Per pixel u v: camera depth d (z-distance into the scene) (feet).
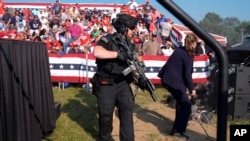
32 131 13.80
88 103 24.29
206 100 24.23
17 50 12.32
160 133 17.66
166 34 48.26
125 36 13.32
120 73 13.38
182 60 16.12
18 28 53.72
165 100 25.98
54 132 17.43
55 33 47.57
